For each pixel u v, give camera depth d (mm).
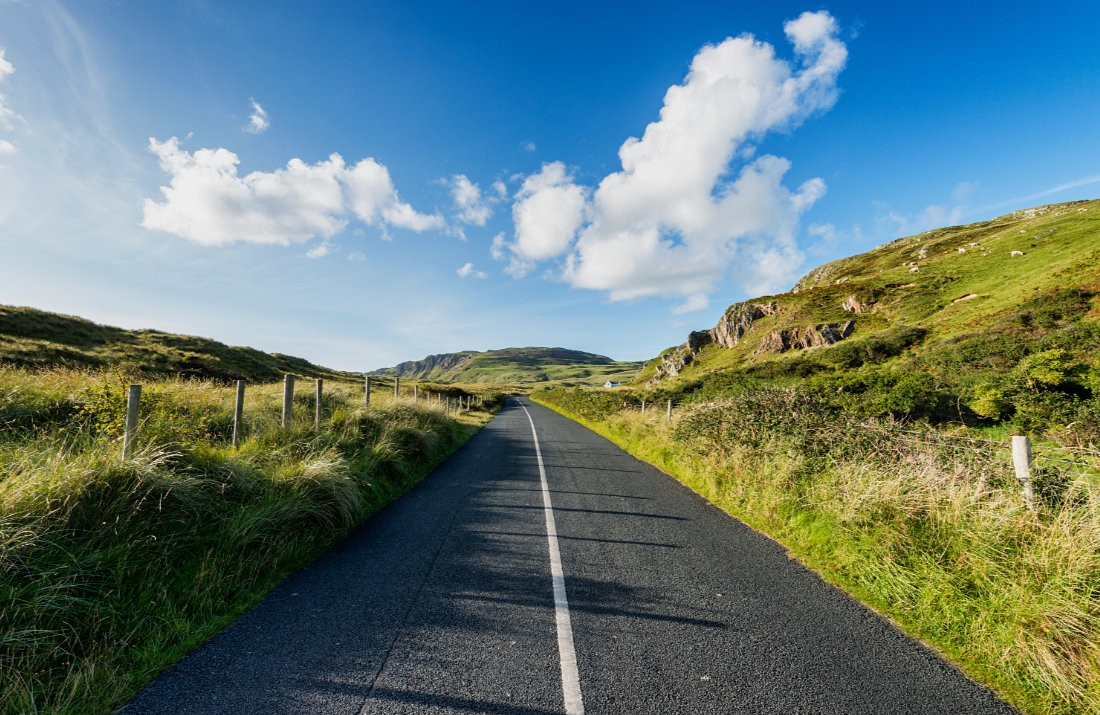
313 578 4105
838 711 2455
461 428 17516
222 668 2717
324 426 8281
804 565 4621
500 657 2912
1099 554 3234
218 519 4336
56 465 3689
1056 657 2783
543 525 5930
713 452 8578
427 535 5449
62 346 26328
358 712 2373
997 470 4691
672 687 2631
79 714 2297
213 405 8516
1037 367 15102
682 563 4641
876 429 6602
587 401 31750
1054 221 83188
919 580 3768
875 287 77188
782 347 73625
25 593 2795
